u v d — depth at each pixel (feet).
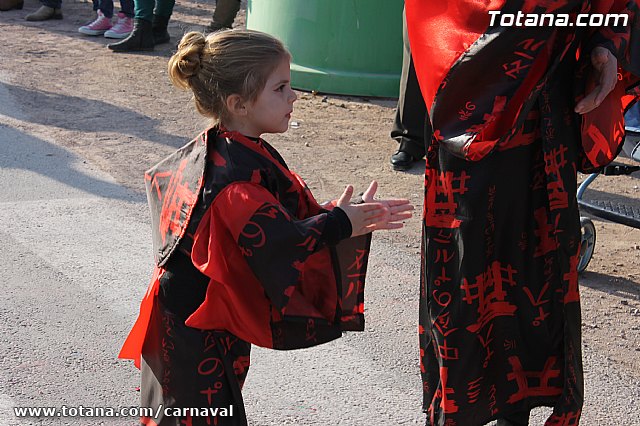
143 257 20.26
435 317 12.34
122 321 17.34
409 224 22.79
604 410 14.87
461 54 11.35
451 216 12.05
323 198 24.22
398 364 16.24
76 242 20.84
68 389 15.02
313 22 34.42
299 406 14.79
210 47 10.57
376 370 15.99
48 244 20.62
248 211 10.14
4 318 17.19
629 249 21.72
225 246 10.46
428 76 11.84
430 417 12.92
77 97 33.19
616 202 24.61
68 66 37.78
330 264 11.07
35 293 18.28
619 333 17.48
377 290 19.13
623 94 12.26
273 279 10.12
